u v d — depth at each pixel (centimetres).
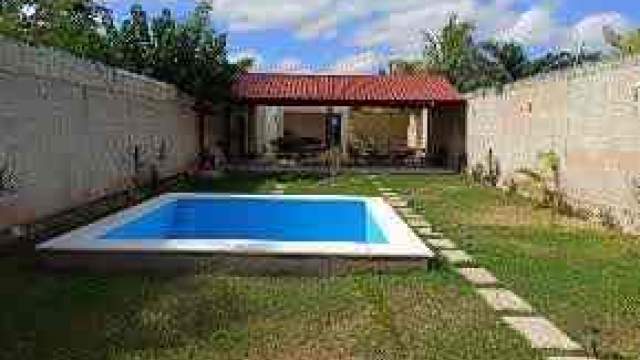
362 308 473
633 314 473
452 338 415
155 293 497
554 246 732
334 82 1945
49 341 393
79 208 922
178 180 1413
